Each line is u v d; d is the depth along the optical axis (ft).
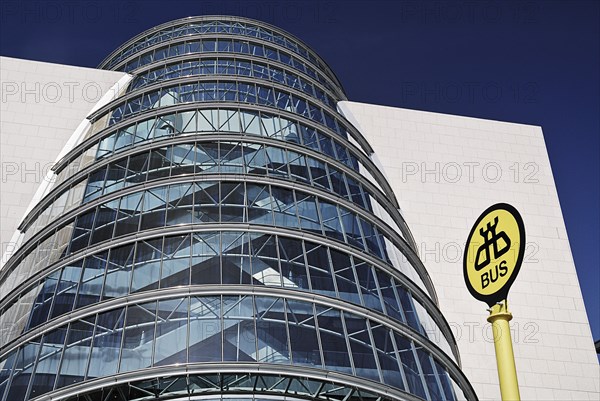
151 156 104.53
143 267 85.15
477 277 43.57
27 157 132.77
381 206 113.91
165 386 73.20
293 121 117.29
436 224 140.97
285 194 97.91
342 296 85.25
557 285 139.64
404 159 148.97
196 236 88.22
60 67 145.48
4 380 78.18
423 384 81.10
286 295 81.66
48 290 87.97
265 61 136.77
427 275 117.29
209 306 78.89
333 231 96.12
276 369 72.54
